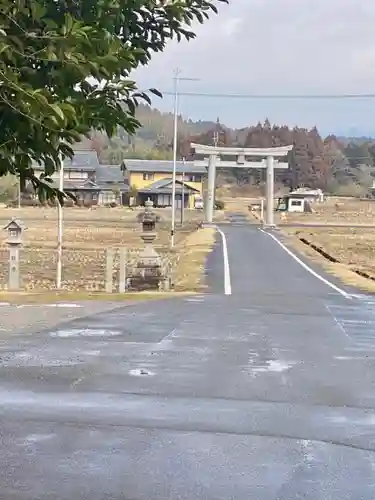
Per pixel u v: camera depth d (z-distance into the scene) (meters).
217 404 9.48
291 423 8.65
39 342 14.09
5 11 5.09
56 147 5.34
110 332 15.59
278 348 13.92
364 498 6.32
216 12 6.58
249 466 7.10
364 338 15.50
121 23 6.18
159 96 6.13
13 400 9.52
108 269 27.92
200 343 14.30
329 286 32.44
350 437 8.12
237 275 36.78
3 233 68.69
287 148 93.38
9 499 6.17
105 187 146.62
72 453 7.39
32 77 5.28
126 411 9.05
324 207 164.12
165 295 26.09
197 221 107.06
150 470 6.93
